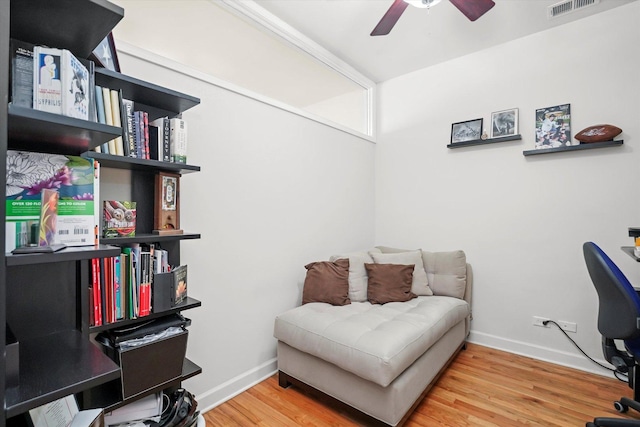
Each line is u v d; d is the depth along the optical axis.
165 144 1.52
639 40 2.24
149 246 1.51
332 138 3.04
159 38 2.40
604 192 2.36
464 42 2.76
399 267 2.65
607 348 1.71
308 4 2.23
